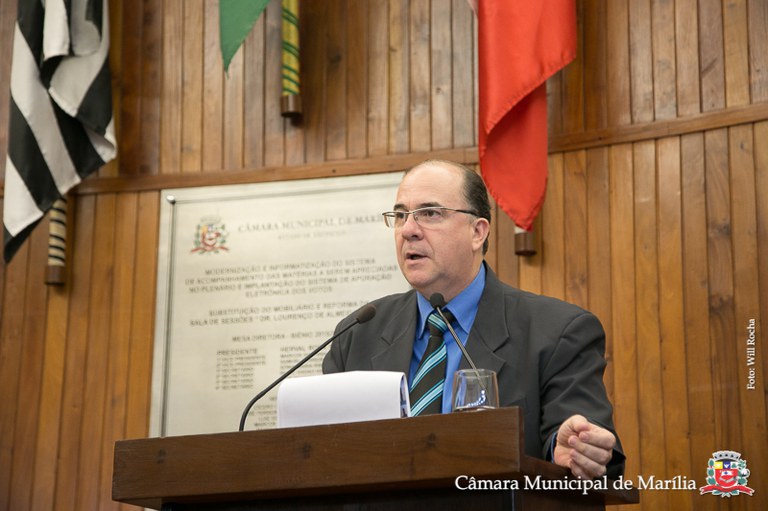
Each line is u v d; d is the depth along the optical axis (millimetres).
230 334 4742
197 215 4918
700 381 3979
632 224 4246
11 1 5328
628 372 4117
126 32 5219
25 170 4809
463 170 2799
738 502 3816
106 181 5055
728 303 3988
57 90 4828
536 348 2510
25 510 4738
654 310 4129
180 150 5027
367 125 4801
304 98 4910
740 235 4023
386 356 2682
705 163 4152
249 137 4953
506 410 1785
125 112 5129
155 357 4789
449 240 2682
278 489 1938
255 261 4789
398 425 1865
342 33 4922
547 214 4406
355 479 1874
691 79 4266
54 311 4949
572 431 2082
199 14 5152
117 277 4938
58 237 4918
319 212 4762
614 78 4414
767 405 3834
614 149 4352
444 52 4758
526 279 4371
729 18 4238
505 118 4355
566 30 4344
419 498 1962
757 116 4078
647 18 4406
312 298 4684
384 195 4695
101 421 4781
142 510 4625
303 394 2096
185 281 4855
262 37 5043
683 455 3947
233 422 4641
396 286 4594
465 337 2676
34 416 4852
